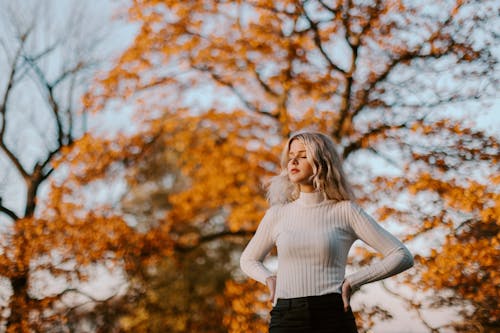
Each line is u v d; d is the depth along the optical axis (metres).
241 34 7.67
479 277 6.48
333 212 2.22
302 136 2.32
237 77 7.84
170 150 8.53
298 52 7.34
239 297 6.99
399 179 6.96
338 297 2.08
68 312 8.19
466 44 6.95
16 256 7.48
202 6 7.63
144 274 9.48
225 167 7.27
